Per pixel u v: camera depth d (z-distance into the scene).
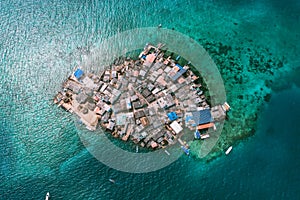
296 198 49.72
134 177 51.22
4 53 61.16
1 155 52.94
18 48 61.62
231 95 57.41
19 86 58.22
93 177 51.28
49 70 59.44
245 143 53.62
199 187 50.72
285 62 60.88
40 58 60.62
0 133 54.56
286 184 50.59
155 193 50.34
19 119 55.62
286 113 56.09
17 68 59.78
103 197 50.09
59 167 52.06
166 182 51.00
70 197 50.06
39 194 50.19
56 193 50.28
